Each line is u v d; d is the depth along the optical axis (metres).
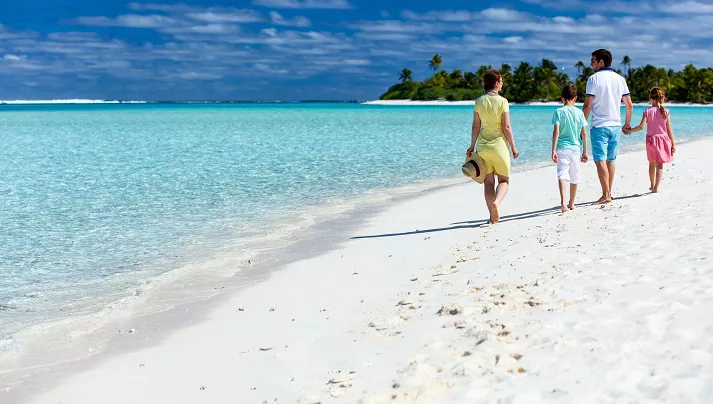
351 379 4.28
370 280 7.14
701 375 3.56
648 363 3.82
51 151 27.42
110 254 9.14
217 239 9.98
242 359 5.02
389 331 5.18
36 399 4.52
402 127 48.19
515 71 185.88
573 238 7.68
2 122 66.50
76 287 7.56
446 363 4.27
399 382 4.05
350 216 11.68
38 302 7.00
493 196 9.60
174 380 4.71
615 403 3.40
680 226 7.50
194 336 5.73
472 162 9.38
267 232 10.42
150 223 11.32
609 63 10.02
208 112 116.62
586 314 4.79
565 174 9.76
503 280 6.18
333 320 5.79
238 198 13.95
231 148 27.84
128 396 4.48
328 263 8.18
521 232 8.62
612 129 9.94
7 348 5.59
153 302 6.88
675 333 4.19
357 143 30.50
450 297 5.88
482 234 8.97
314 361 4.78
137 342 5.66
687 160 16.28
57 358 5.33
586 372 3.82
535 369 3.97
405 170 19.06
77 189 15.61
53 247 9.61
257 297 6.86
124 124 59.16
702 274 5.39
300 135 37.75
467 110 127.75
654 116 10.46
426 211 11.73
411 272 7.27
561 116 9.70
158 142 32.62
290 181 16.66
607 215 8.98
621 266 6.01
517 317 4.95
